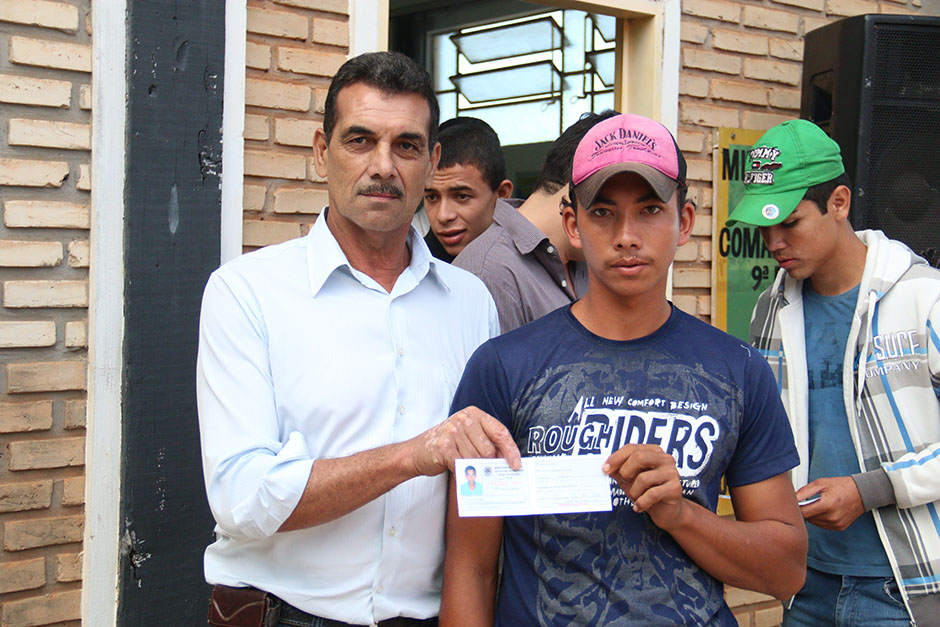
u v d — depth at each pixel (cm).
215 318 177
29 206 257
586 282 271
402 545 179
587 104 402
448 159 304
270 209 297
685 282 384
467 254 246
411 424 183
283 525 165
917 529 235
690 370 170
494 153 311
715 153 389
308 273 184
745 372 172
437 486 184
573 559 164
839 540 248
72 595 267
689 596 163
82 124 263
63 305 262
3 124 254
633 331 173
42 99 257
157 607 272
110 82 262
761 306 273
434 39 441
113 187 264
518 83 427
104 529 268
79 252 264
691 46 382
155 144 267
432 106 187
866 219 357
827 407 252
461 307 200
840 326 251
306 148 303
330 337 180
